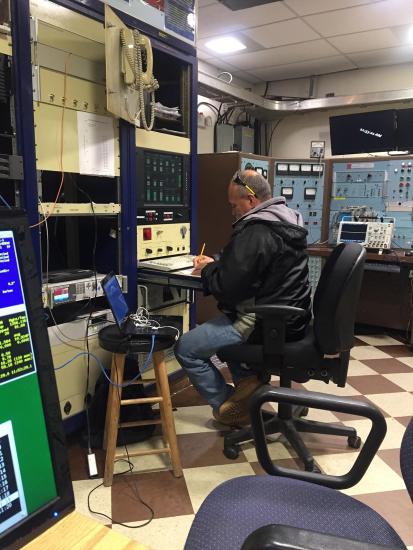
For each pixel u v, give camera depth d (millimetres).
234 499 1004
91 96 1983
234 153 3639
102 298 2264
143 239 2375
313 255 3914
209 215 3816
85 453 1997
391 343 3762
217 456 1991
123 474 1848
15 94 1614
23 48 1611
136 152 2256
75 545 614
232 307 2002
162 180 2479
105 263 2326
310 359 1855
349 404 1045
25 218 670
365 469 1066
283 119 5633
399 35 4059
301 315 1782
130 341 1731
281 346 1830
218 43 4297
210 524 931
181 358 2039
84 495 1706
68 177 2328
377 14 3611
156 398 1800
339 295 1711
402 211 3949
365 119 4137
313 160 4199
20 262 654
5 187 1735
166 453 1983
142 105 2146
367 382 2869
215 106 4969
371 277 4023
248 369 2143
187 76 2592
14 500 608
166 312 2635
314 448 2068
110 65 1916
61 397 1985
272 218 1911
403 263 3475
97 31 1948
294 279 1913
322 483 1091
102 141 2061
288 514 959
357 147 4262
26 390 641
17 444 621
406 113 3924
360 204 4117
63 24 1798
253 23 3828
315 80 5367
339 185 4180
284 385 1931
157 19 2289
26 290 657
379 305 4020
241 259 1833
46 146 1800
